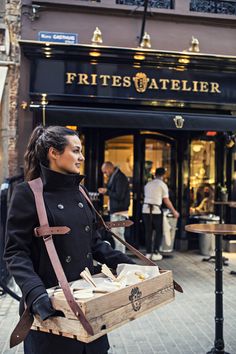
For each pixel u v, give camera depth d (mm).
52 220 1955
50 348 1936
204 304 5320
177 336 4270
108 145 8797
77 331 1634
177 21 8125
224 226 3801
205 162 9016
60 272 1763
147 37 7680
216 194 9016
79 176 2102
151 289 1974
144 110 7391
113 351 3881
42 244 1939
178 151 8953
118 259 2254
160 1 8117
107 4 7711
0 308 5148
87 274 1933
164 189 7898
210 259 7871
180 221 8852
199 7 8328
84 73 7402
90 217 2162
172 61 7645
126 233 8766
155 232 8008
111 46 7781
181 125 6684
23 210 1919
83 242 2059
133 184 8859
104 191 7500
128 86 7566
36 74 7270
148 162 9031
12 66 7414
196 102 7836
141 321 4707
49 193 2021
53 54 7246
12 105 7434
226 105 7953
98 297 1680
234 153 8742
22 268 1818
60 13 7609
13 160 7449
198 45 8125
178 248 8852
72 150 2047
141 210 8875
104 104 7672
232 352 3828
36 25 7535
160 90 7711
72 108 6422
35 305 1687
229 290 5926
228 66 7879
